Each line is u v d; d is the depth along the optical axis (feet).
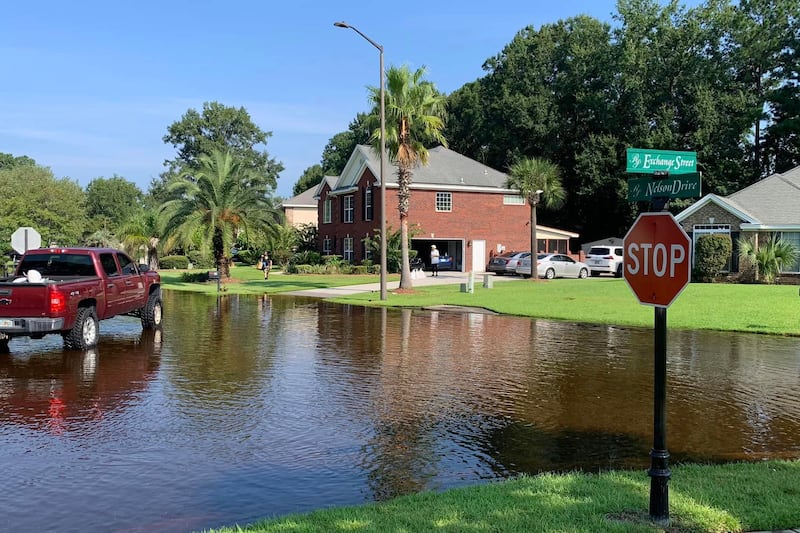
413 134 101.50
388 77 96.12
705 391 32.99
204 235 119.14
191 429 25.58
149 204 355.97
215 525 16.72
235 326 59.88
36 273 45.09
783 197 114.21
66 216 201.05
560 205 188.03
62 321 42.32
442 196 152.35
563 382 35.04
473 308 75.92
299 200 247.50
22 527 16.61
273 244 133.90
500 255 146.30
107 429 25.55
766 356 43.42
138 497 18.65
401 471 20.88
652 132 173.78
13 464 21.44
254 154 350.02
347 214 164.55
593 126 196.65
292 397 31.17
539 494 17.60
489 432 25.45
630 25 187.93
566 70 205.98
